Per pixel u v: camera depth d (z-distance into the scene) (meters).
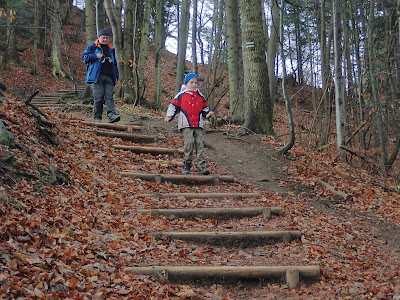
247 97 10.30
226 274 3.92
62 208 4.47
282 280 3.95
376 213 6.34
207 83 19.48
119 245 4.18
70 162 6.00
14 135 5.52
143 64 16.38
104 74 9.09
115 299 3.21
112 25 13.80
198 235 4.72
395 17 15.71
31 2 25.56
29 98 7.11
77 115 11.81
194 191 6.56
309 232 5.11
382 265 4.28
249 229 5.13
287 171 8.07
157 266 3.90
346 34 14.11
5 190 4.04
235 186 7.02
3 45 23.91
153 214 5.22
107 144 7.86
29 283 2.98
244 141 9.45
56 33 24.36
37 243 3.54
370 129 14.16
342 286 3.77
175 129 9.98
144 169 7.14
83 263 3.59
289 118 8.85
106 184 5.84
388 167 10.42
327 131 12.45
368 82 14.45
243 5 10.19
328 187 7.27
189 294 3.58
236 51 13.59
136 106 14.03
